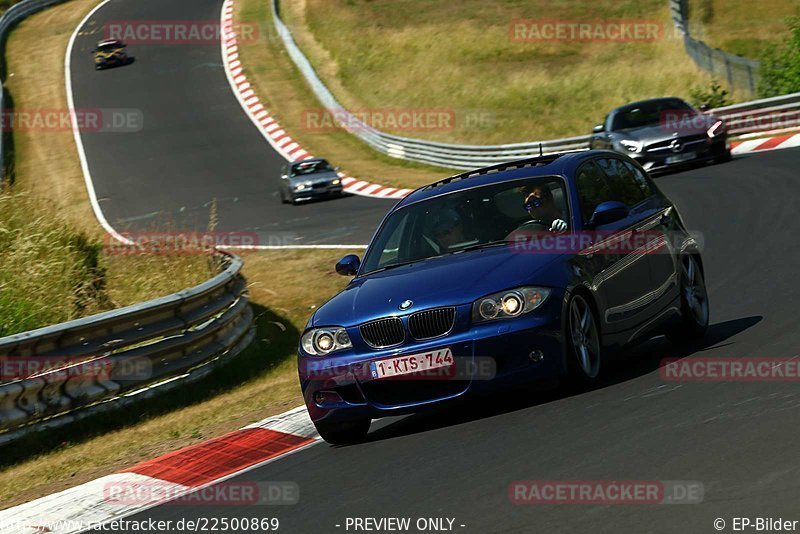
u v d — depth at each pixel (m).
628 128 72.94
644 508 14.70
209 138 144.12
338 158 126.31
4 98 170.50
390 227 26.47
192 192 119.62
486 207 25.33
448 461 19.42
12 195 49.22
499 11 173.00
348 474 20.28
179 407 35.16
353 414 22.58
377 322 22.31
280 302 50.31
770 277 35.34
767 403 19.00
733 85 112.94
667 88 123.19
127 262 49.22
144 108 161.62
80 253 46.53
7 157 144.38
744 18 151.88
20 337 32.09
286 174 103.25
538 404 22.52
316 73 164.25
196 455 25.12
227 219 99.88
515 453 18.89
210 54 183.50
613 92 129.00
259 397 32.66
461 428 22.03
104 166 136.75
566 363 22.14
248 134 144.12
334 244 67.38
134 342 35.88
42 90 174.50
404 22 174.75
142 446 28.95
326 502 18.53
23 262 42.72
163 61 183.12
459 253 24.28
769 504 14.02
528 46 154.50
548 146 97.00
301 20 191.25
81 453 29.75
